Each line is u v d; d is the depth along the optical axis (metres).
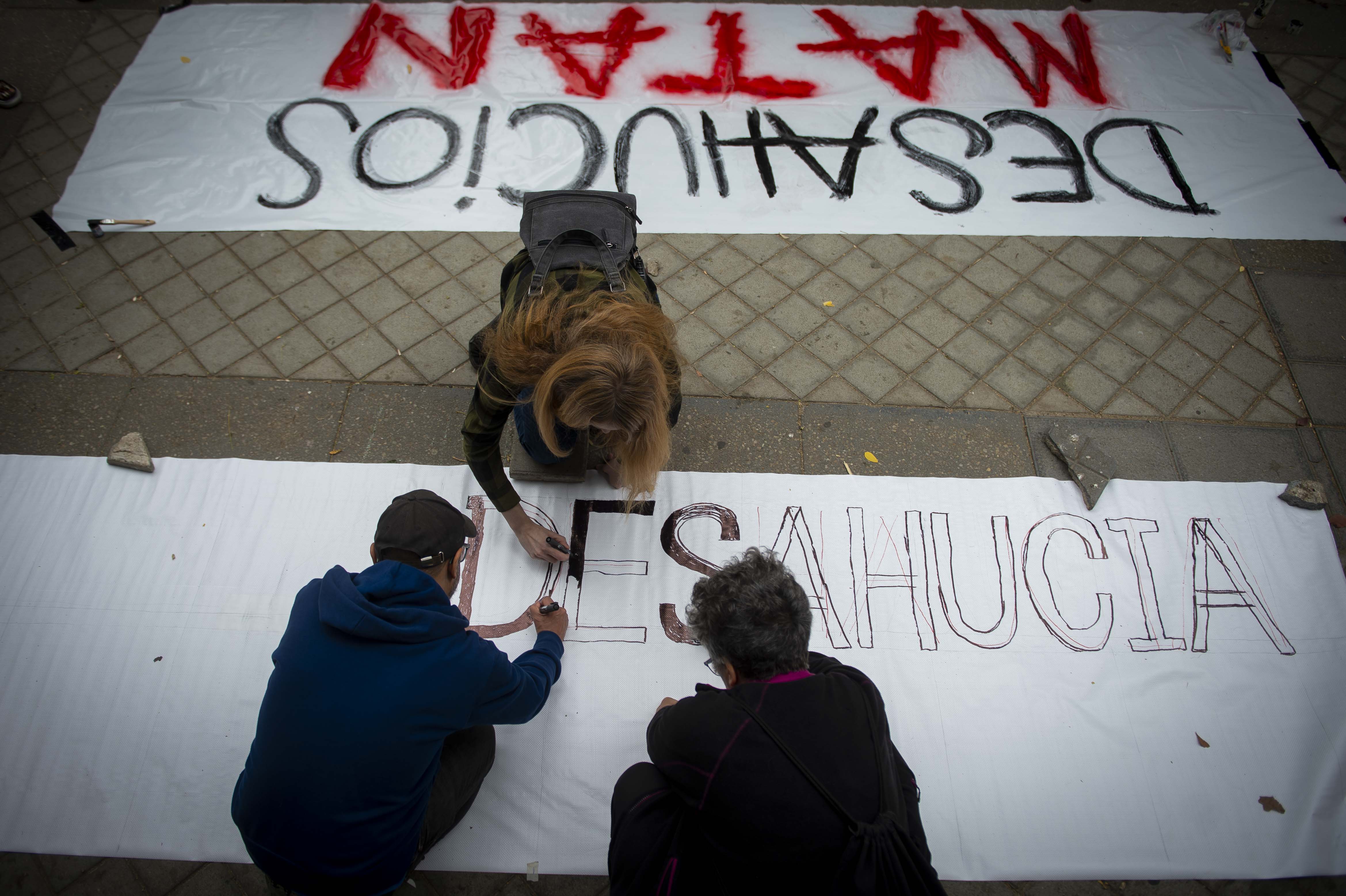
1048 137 3.67
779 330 3.13
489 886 2.11
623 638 2.43
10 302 3.15
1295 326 3.16
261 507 2.66
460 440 2.84
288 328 3.11
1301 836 2.15
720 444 2.84
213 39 3.96
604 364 1.51
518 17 4.05
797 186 3.52
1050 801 2.21
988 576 2.56
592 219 1.90
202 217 3.40
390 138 3.63
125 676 2.36
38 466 2.72
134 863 2.13
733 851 1.44
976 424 2.90
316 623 1.62
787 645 1.53
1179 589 2.53
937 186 3.53
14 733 2.27
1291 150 3.63
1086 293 3.25
